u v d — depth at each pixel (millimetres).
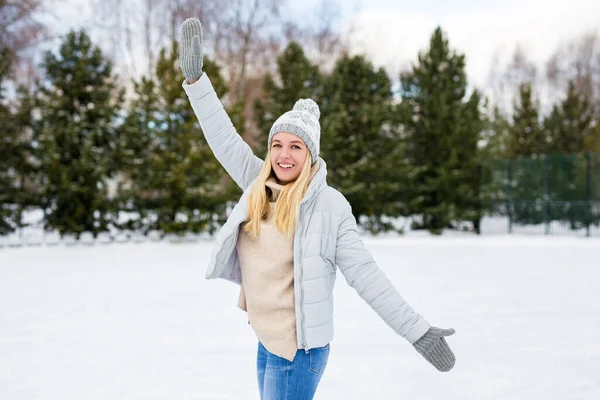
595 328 5445
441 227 19297
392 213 18359
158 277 9148
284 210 1910
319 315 1837
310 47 28312
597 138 25984
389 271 9812
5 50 17656
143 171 16609
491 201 19453
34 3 19875
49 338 5000
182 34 2061
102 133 16391
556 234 18938
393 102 20438
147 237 16797
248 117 25391
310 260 1848
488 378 3865
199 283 8484
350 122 18719
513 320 5793
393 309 1797
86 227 15945
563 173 19328
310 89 18969
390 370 4055
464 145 19438
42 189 15188
